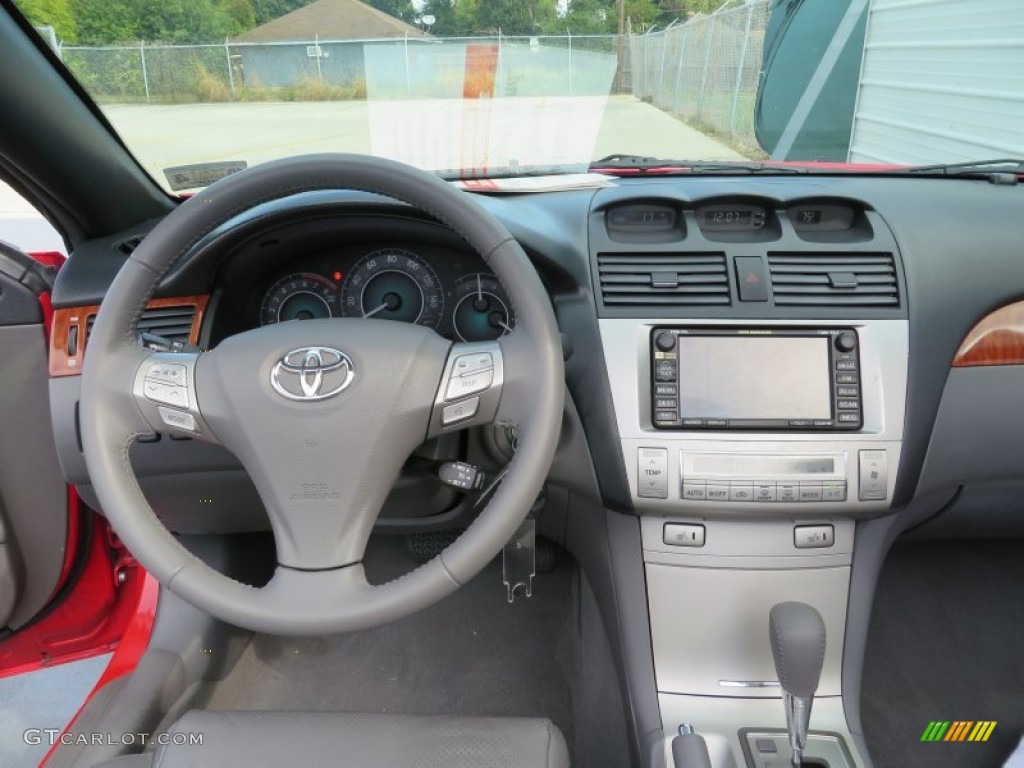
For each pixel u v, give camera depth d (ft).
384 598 2.99
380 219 4.31
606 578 4.83
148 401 3.14
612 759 4.84
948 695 5.56
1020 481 4.71
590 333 4.28
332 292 4.82
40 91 4.31
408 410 3.13
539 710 5.48
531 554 6.39
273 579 3.13
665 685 4.53
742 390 4.22
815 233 4.56
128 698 4.46
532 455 3.02
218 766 3.25
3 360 4.59
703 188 4.76
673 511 4.33
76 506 5.18
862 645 4.56
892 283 4.27
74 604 5.54
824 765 4.17
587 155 5.28
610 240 4.39
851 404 4.19
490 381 3.12
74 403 4.48
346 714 3.55
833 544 4.49
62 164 4.61
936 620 6.25
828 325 4.21
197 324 4.52
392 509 4.88
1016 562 6.89
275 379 3.12
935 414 4.36
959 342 4.32
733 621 4.54
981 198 4.76
